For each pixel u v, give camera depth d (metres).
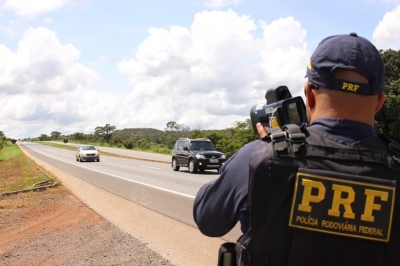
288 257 1.48
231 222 1.71
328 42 1.60
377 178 1.48
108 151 58.31
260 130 1.99
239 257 1.63
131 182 15.30
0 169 30.14
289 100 1.86
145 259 5.28
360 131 1.56
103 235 6.59
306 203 1.46
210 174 18.66
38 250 5.84
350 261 1.45
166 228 7.09
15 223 7.74
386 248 1.46
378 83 1.55
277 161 1.52
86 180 16.48
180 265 5.06
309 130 1.60
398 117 21.97
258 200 1.52
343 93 1.54
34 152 64.00
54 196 11.26
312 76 1.61
